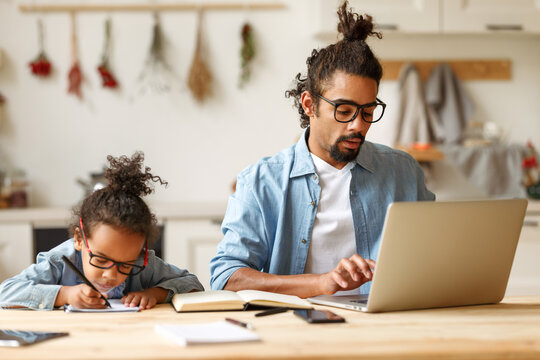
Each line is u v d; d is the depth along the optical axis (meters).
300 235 1.68
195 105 3.42
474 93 3.54
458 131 3.43
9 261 2.93
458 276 1.32
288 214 1.68
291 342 1.01
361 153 1.72
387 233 1.21
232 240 1.64
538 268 3.06
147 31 3.38
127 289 1.53
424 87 3.48
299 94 1.78
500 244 1.34
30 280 1.41
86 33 3.36
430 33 3.23
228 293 1.38
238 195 1.70
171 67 3.41
